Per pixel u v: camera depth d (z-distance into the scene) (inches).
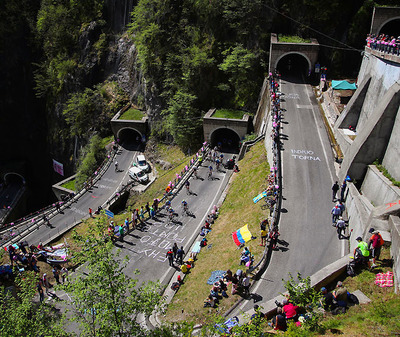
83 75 2893.7
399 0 1833.2
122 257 1283.2
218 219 1411.2
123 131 2623.0
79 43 2979.8
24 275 1072.8
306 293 746.8
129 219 1732.3
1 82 3065.9
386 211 885.2
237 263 1055.0
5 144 3228.3
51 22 3046.3
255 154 1733.5
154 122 2512.3
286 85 1973.4
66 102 2837.1
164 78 2421.3
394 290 754.2
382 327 642.8
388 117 1104.8
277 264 985.5
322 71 1927.9
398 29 1824.6
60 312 1061.8
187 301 998.4
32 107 3193.9
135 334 663.1
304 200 1219.9
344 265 869.8
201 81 2292.1
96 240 713.6
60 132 3016.7
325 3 1993.1
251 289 924.6
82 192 2134.6
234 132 2281.0
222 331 652.1
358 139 1191.6
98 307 660.7
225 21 2226.9
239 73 2159.2
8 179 3164.4
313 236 1072.8
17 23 3058.6
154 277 1176.2
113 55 2876.5
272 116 1678.2
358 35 1925.4
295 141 1525.6
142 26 2508.6
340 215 1129.4
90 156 2522.1
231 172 1839.3
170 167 2265.0
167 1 2401.6
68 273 1245.7
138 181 2178.9
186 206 1562.5
